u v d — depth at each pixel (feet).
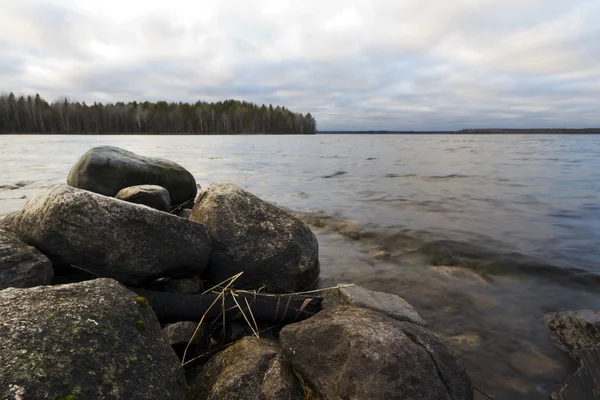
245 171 67.46
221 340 12.57
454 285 18.56
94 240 12.17
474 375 11.87
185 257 13.91
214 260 16.08
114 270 12.57
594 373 11.25
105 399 6.95
